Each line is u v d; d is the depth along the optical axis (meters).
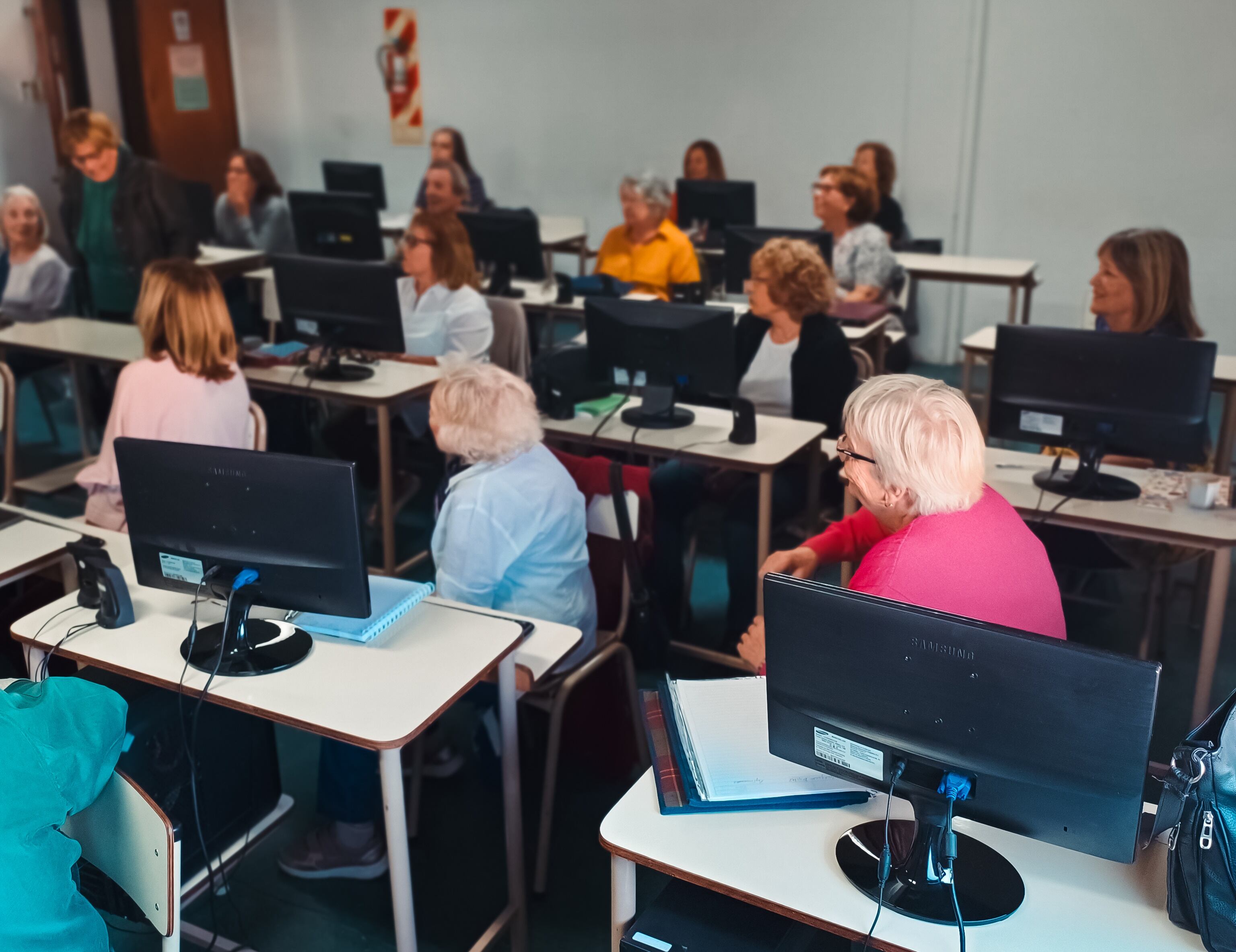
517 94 7.02
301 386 3.46
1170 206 5.43
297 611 1.86
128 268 4.85
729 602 3.10
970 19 5.57
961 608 1.51
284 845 2.37
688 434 3.01
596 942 2.09
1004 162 5.74
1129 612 3.32
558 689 2.21
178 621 1.92
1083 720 1.12
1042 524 2.75
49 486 3.93
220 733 1.93
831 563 2.17
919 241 5.56
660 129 6.63
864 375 3.51
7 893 1.29
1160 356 2.36
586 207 7.05
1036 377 2.51
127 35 7.14
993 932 1.22
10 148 6.64
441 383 2.14
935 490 1.53
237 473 1.67
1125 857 1.17
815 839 1.38
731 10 6.20
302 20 7.56
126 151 4.74
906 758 1.25
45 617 1.95
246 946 2.03
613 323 3.01
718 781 1.46
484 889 2.24
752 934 1.39
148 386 2.61
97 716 1.47
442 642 1.85
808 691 1.31
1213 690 2.90
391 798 1.64
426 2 7.11
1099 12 5.30
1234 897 1.16
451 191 5.03
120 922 2.11
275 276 3.56
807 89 6.12
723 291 5.27
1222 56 5.12
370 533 3.89
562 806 2.48
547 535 2.15
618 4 6.52
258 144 8.02
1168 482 2.60
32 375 4.76
